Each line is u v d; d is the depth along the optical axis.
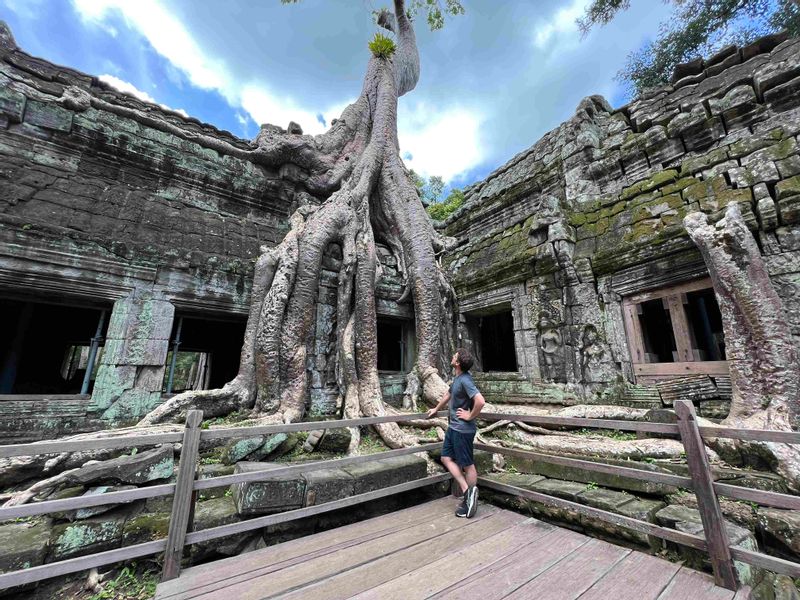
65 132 5.30
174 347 5.49
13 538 2.50
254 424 4.39
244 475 2.62
